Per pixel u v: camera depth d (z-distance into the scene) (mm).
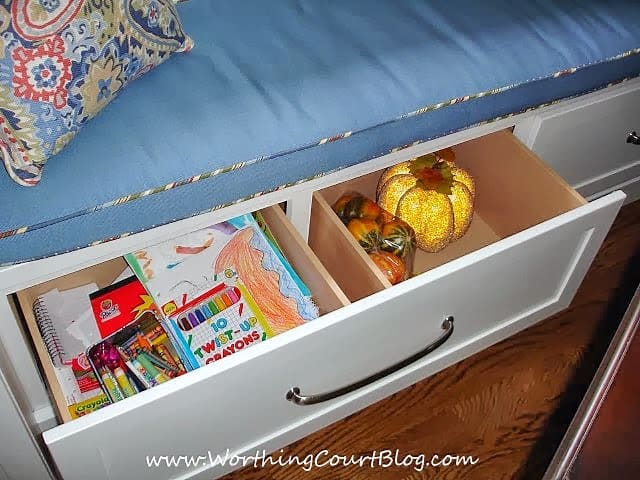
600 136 1262
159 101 886
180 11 1040
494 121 1070
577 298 1336
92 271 1078
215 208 897
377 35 1029
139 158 825
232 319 954
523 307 1165
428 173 1163
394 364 1012
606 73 1113
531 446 1136
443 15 1080
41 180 794
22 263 812
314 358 875
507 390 1200
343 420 1141
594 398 567
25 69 756
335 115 908
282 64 962
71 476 783
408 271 1150
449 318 1017
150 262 1002
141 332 947
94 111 835
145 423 771
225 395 821
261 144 865
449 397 1184
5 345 891
